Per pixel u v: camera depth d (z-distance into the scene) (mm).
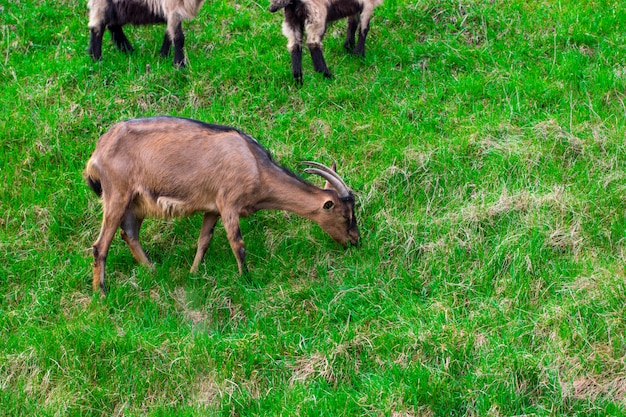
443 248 12703
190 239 13609
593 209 12914
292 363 11203
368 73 16656
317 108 15766
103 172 12250
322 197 12766
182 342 11430
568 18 17625
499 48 17109
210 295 12430
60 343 11398
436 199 13812
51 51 17734
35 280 12859
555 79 16000
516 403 10406
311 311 12117
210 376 11078
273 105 15852
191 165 12211
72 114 15578
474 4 18203
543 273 12125
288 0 15328
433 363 11016
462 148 14359
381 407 10367
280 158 14664
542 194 13242
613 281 11641
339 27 18016
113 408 10883
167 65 16625
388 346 11227
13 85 16469
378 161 14469
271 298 12281
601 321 11164
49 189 14305
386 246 13062
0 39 18016
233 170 12266
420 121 15328
